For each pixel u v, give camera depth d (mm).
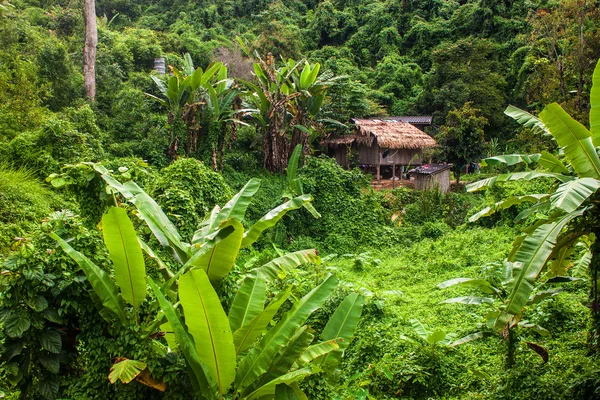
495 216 14688
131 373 3342
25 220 8992
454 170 25953
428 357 5812
